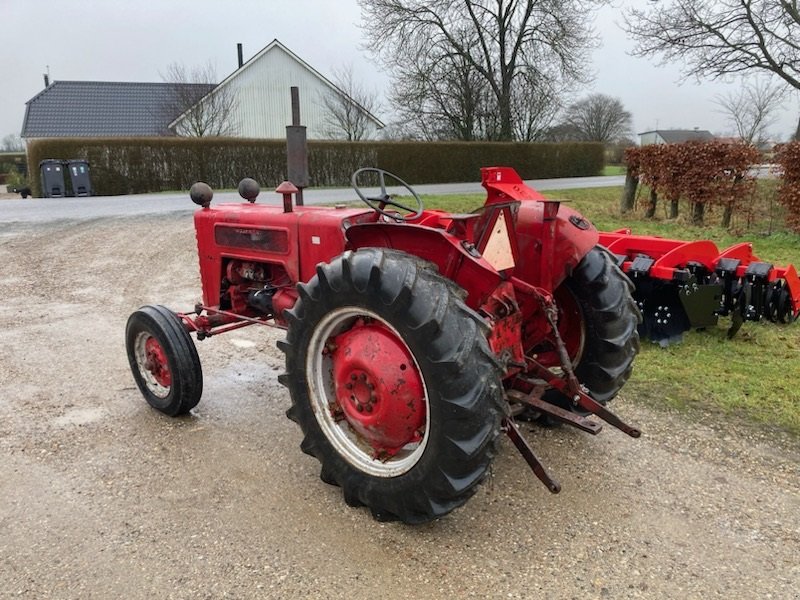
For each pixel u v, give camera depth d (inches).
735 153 407.2
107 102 1342.3
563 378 111.4
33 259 339.9
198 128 1140.5
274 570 90.4
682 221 451.8
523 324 120.2
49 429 136.6
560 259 114.8
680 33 572.1
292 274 133.3
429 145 1008.9
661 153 461.1
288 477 116.0
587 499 108.0
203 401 152.5
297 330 101.7
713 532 99.0
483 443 86.4
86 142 811.4
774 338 190.4
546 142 1153.4
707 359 172.7
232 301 153.1
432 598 84.7
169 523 101.9
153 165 845.2
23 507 107.1
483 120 1163.3
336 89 1295.5
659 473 116.1
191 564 91.9
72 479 115.9
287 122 1397.6
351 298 92.5
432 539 97.3
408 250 99.0
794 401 144.8
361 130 1284.4
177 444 129.3
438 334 84.9
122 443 129.9
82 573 90.3
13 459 123.4
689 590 86.3
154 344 140.1
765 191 447.8
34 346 194.9
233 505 106.8
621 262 185.9
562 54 1122.0
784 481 113.1
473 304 96.5
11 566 91.9
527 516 103.2
